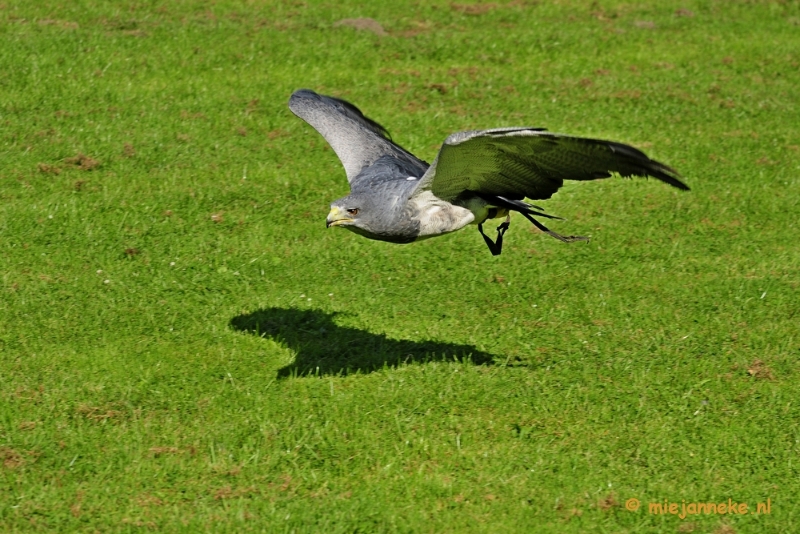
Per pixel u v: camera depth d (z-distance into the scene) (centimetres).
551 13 2698
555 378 1302
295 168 1870
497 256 1630
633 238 1705
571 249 1662
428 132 2005
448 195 1152
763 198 1842
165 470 1098
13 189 1722
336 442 1161
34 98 2025
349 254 1605
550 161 1088
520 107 2148
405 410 1229
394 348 1369
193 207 1712
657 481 1120
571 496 1089
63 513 1033
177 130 1962
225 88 2153
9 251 1548
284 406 1226
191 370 1301
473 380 1288
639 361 1347
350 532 1025
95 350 1329
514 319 1450
